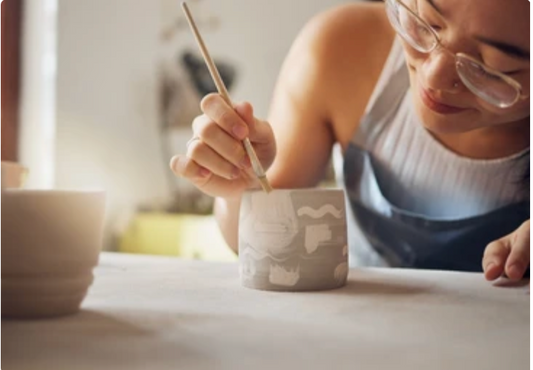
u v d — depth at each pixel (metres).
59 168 2.41
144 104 2.31
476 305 0.52
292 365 0.36
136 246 2.17
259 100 2.16
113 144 2.36
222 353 0.38
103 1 2.35
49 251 0.44
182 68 2.26
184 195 2.25
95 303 0.52
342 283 0.61
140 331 0.43
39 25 2.37
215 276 0.67
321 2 2.06
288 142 1.13
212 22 2.21
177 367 0.35
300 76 1.15
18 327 0.44
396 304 0.52
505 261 0.65
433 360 0.37
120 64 2.34
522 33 0.75
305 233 0.58
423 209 1.04
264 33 2.14
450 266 1.02
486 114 0.85
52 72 2.40
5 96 2.31
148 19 2.29
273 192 0.58
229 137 0.72
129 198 2.34
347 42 1.11
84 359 0.37
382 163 1.08
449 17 0.76
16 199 0.42
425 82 0.83
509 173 0.97
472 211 1.00
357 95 1.11
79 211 0.45
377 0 1.89
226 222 0.99
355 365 0.36
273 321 0.46
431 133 1.02
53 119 2.41
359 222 1.10
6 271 0.44
